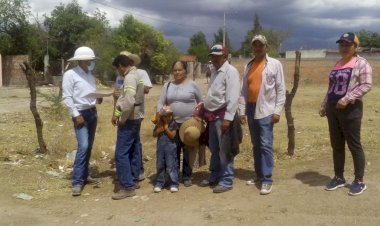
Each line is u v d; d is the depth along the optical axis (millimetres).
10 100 14539
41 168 5043
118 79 4438
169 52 31406
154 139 6418
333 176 4098
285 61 28469
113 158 5527
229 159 3971
